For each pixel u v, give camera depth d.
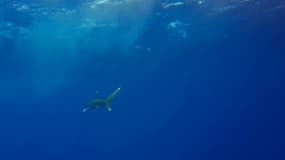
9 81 45.44
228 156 74.00
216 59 43.38
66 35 29.12
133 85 55.81
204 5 23.98
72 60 37.12
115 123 88.69
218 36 33.28
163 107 76.69
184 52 38.28
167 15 25.56
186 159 95.75
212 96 68.06
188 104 75.00
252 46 38.16
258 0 23.77
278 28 31.48
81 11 23.45
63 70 41.62
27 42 30.20
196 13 25.72
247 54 41.94
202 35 32.41
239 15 27.17
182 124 92.75
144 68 44.41
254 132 92.25
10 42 29.77
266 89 63.75
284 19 28.81
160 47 35.00
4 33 27.44
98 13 24.09
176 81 55.09
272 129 90.44
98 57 36.62
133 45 33.31
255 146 72.06
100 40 31.09
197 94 66.12
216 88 61.72
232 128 94.69
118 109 74.50
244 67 48.78
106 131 95.19
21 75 42.41
